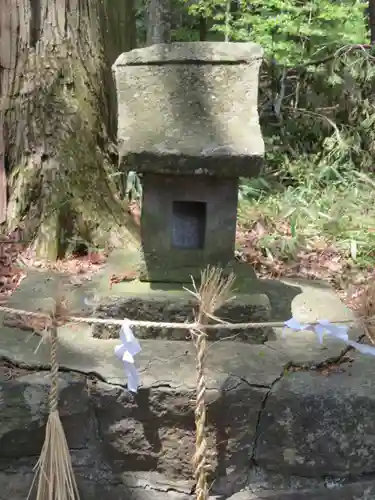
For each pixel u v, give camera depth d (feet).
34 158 12.16
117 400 7.47
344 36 19.02
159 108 7.93
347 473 7.70
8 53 12.26
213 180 8.21
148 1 19.71
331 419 7.45
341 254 12.63
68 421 7.57
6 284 10.89
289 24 17.71
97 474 7.79
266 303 8.25
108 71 13.43
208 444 7.54
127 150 7.45
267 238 12.86
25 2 12.12
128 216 13.23
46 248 11.77
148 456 7.70
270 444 7.61
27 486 7.71
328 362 7.94
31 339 8.36
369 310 7.22
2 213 12.21
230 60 8.28
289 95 18.56
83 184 12.44
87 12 12.69
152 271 8.68
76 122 12.40
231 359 7.86
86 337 8.48
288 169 16.76
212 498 7.67
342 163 17.11
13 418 7.50
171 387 7.38
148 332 8.32
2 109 12.34
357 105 17.69
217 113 7.86
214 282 7.05
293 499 7.65
